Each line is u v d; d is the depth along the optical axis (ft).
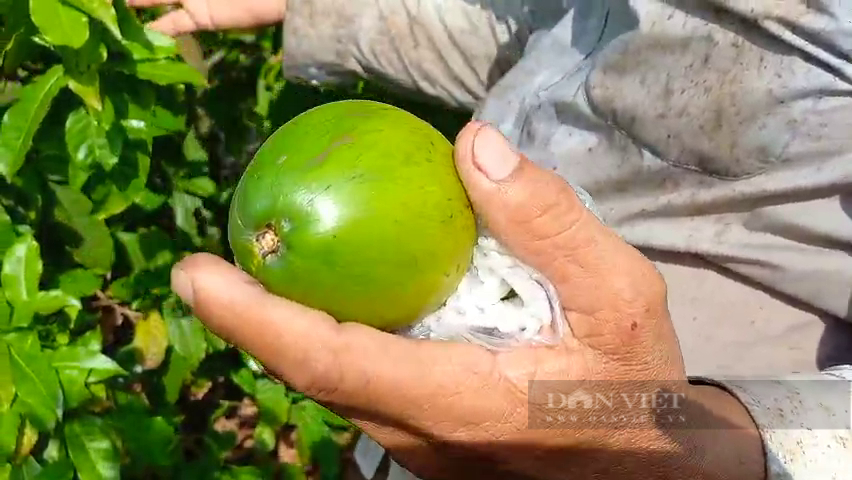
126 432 1.64
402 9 1.52
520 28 1.45
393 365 0.97
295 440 2.33
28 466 1.39
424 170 0.99
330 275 0.97
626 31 1.20
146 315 1.87
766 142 1.12
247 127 2.10
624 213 1.26
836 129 1.09
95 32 1.32
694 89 1.14
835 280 1.17
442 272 1.00
